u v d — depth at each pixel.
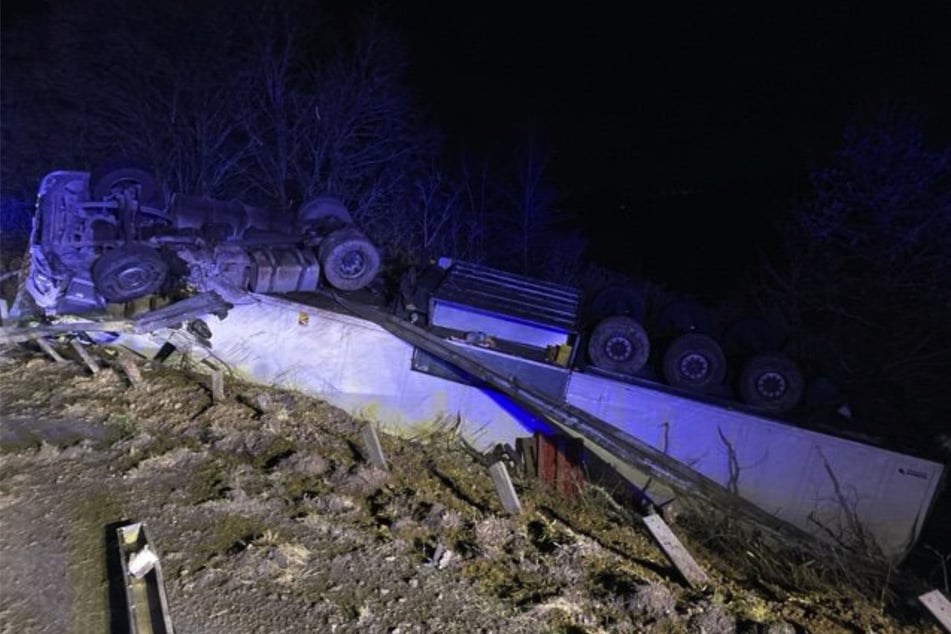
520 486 8.85
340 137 18.89
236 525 5.29
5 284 10.70
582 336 10.96
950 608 5.52
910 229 15.23
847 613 6.28
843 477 10.59
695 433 10.48
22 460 5.72
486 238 18.95
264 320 9.55
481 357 10.08
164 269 8.97
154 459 6.03
